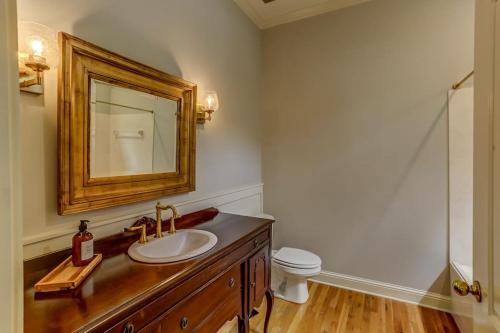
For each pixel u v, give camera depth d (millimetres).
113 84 1295
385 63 2316
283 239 2816
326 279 2602
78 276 880
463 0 2055
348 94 2473
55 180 1085
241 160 2523
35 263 1003
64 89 1079
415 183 2238
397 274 2318
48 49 990
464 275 1834
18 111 387
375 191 2387
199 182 1960
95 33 1229
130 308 771
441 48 2123
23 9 977
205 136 2020
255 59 2756
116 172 1320
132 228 1266
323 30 2566
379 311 2131
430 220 2193
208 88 2031
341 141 2516
